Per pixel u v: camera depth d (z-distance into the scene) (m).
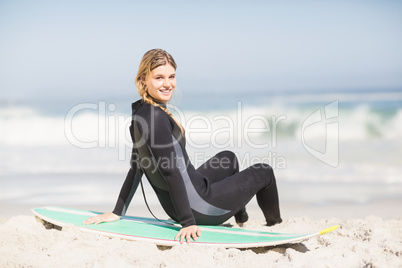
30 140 23.27
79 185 12.84
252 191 6.50
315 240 6.41
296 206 10.45
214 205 6.11
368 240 6.21
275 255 5.53
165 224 6.55
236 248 5.65
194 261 5.11
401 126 26.25
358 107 30.12
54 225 6.90
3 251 5.39
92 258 5.20
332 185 12.80
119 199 6.64
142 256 5.30
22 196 11.50
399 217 9.10
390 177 13.74
